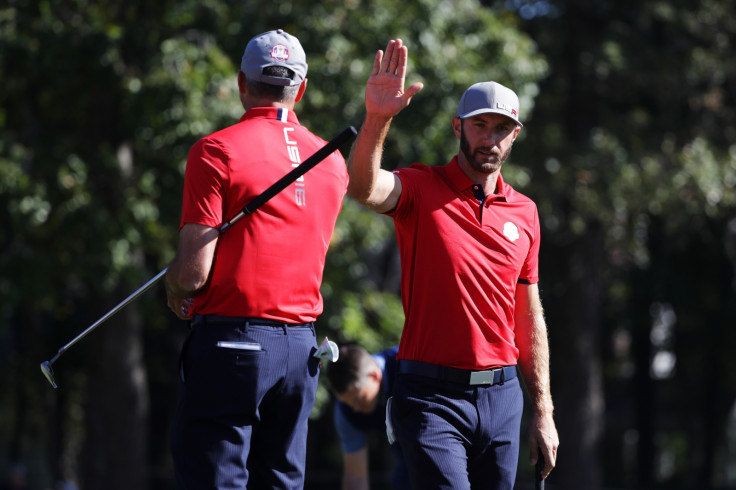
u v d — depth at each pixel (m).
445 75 46.34
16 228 41.66
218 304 12.12
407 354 13.57
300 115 45.53
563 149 61.88
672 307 87.19
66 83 43.31
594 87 64.75
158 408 81.00
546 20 64.50
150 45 43.41
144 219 43.88
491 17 49.94
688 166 62.00
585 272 67.62
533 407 14.37
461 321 13.28
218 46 46.09
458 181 13.52
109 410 50.41
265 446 12.70
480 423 13.34
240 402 12.05
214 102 42.28
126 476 50.38
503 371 13.54
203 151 12.16
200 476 12.06
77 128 47.66
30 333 66.62
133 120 42.91
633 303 88.19
